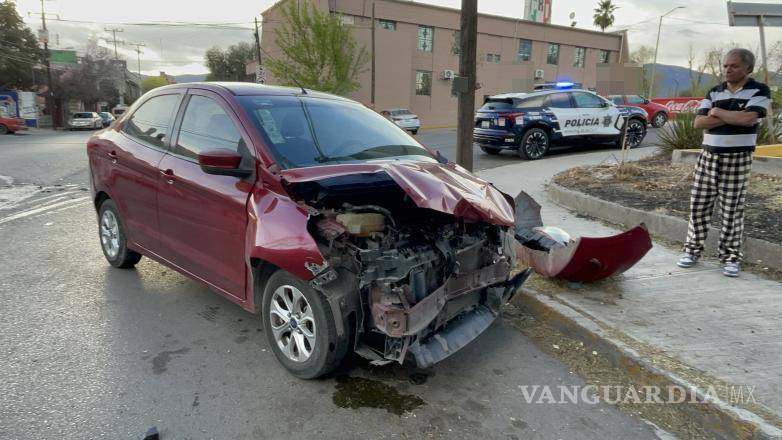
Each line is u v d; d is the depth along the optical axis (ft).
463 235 12.01
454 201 10.23
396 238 10.97
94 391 10.40
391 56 118.01
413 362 11.98
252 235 10.91
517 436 9.49
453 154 48.75
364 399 10.46
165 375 11.07
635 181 27.07
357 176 11.21
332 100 14.85
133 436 9.09
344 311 10.11
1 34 145.48
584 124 43.55
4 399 10.03
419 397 10.61
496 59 131.23
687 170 28.53
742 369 10.89
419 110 126.00
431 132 101.86
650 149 44.24
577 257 14.34
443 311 11.21
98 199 17.33
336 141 12.90
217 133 12.74
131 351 12.03
